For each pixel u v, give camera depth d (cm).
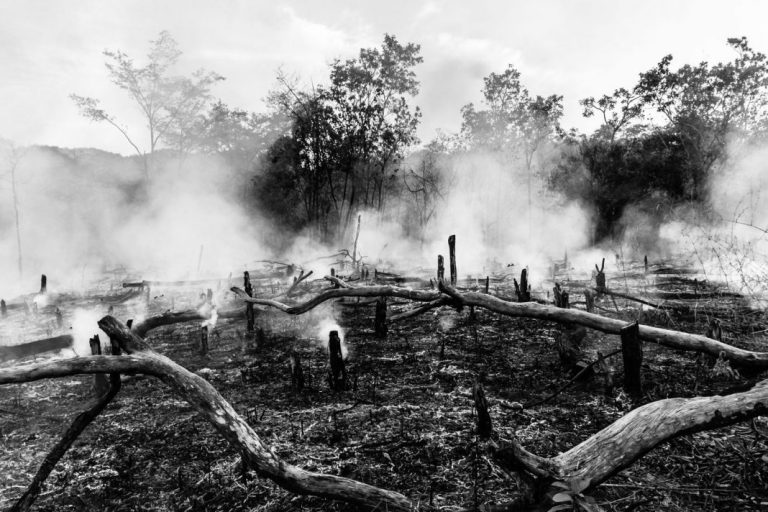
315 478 322
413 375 723
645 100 3316
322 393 655
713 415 288
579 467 284
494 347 875
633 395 555
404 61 3506
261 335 975
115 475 443
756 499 313
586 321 637
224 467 445
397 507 313
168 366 361
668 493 332
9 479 449
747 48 3091
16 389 741
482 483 382
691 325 890
